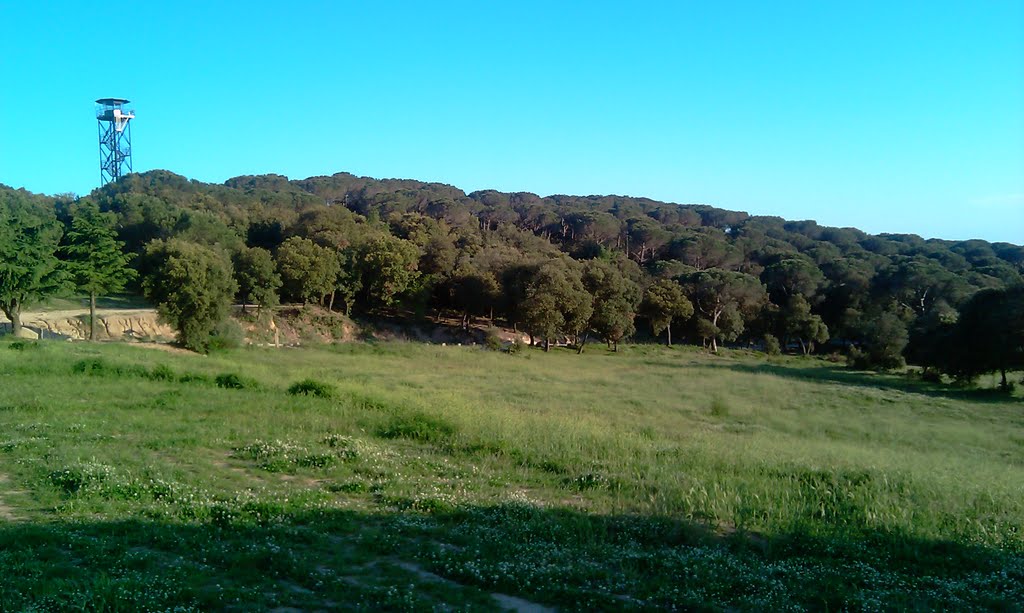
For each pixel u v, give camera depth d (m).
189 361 29.41
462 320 74.50
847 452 17.59
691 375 45.31
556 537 8.92
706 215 130.62
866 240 110.44
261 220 82.12
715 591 7.25
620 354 67.25
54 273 38.47
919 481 12.37
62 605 5.74
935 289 72.25
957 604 7.15
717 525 9.88
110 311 52.91
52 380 19.66
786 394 35.41
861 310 77.06
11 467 10.67
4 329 42.47
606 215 103.19
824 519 10.22
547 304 61.34
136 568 7.02
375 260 66.25
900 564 8.59
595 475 12.23
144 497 9.54
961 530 9.91
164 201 81.12
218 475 11.19
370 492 10.89
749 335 82.06
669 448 15.33
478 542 8.50
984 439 23.89
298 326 61.56
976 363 43.28
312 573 7.10
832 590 7.45
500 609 6.55
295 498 10.01
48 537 7.61
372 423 16.52
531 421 17.64
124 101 105.94
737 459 14.09
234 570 7.13
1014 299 41.78
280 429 15.25
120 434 13.73
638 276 80.69
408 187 138.75
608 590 7.19
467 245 77.06
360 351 52.44
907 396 37.22
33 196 87.44
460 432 15.67
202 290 41.00
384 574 7.37
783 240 104.31
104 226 42.72
